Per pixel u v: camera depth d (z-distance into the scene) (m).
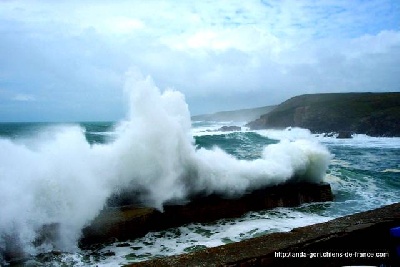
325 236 4.17
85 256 5.23
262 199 7.99
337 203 8.81
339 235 4.20
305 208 8.21
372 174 13.25
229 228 6.59
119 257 5.20
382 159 19.09
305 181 9.56
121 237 5.96
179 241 5.90
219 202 7.37
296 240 4.08
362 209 8.26
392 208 5.28
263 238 4.17
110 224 5.91
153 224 6.43
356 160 18.53
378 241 4.48
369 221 4.64
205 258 3.67
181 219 6.79
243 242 4.07
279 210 7.96
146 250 5.50
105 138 23.47
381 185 11.23
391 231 3.94
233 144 23.25
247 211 7.68
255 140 26.55
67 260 5.04
